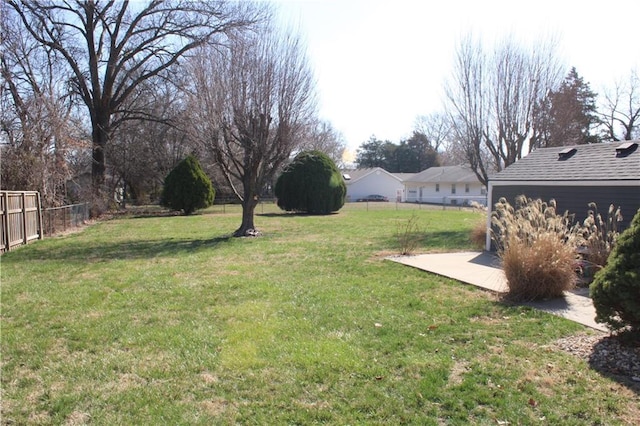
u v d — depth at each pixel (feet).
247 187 49.06
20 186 48.75
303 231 53.06
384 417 10.46
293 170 84.38
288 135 46.65
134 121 94.94
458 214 81.35
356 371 12.82
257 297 21.44
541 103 55.01
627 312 13.80
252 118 45.44
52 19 69.26
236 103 44.50
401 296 21.53
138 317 18.29
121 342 15.31
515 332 16.16
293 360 13.56
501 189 37.14
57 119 51.80
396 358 13.78
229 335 15.89
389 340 15.33
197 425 10.13
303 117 47.85
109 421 10.34
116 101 78.79
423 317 18.10
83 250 38.78
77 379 12.50
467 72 55.77
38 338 15.80
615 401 11.00
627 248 14.14
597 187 30.40
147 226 61.93
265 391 11.71
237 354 14.08
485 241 37.52
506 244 21.98
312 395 11.49
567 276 20.56
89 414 10.66
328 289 22.98
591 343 14.80
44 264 31.48
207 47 51.70
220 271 28.25
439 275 26.35
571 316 18.06
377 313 18.54
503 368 12.95
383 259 32.01
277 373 12.75
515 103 54.54
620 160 30.96
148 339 15.56
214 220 70.49
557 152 38.42
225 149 46.55
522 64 54.54
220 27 66.03
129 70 80.07
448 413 10.57
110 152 90.48
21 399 11.37
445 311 18.92
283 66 45.75
